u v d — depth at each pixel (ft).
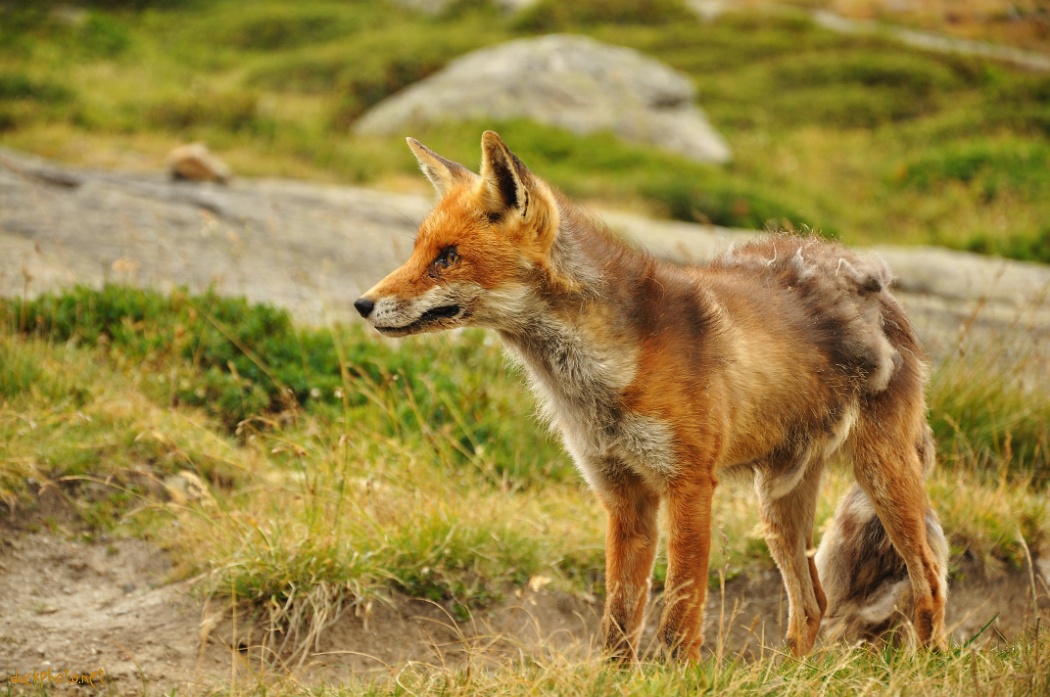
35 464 45.16
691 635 33.88
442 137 149.48
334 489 45.98
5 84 147.95
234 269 78.69
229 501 45.50
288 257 85.30
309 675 37.42
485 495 49.78
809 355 37.06
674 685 31.45
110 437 47.91
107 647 37.04
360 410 55.77
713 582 46.11
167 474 47.19
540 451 57.21
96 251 77.15
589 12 225.35
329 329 63.00
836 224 137.18
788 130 177.88
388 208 110.42
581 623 43.39
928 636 37.65
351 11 226.99
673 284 35.24
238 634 38.47
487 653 38.65
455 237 33.63
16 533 42.32
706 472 34.01
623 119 162.61
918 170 156.56
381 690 33.71
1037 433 60.03
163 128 146.51
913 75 196.44
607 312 34.01
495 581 43.32
